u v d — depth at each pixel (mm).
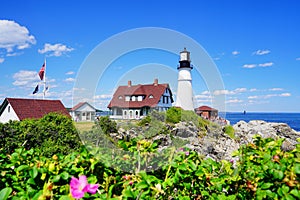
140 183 1660
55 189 1629
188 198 1701
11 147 5359
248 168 1901
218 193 1882
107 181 1839
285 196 1594
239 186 1878
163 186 1684
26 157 2039
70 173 1859
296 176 1671
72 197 1247
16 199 1415
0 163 1934
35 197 1409
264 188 1692
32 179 1650
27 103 14945
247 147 2115
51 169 1763
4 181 1771
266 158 1821
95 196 1535
